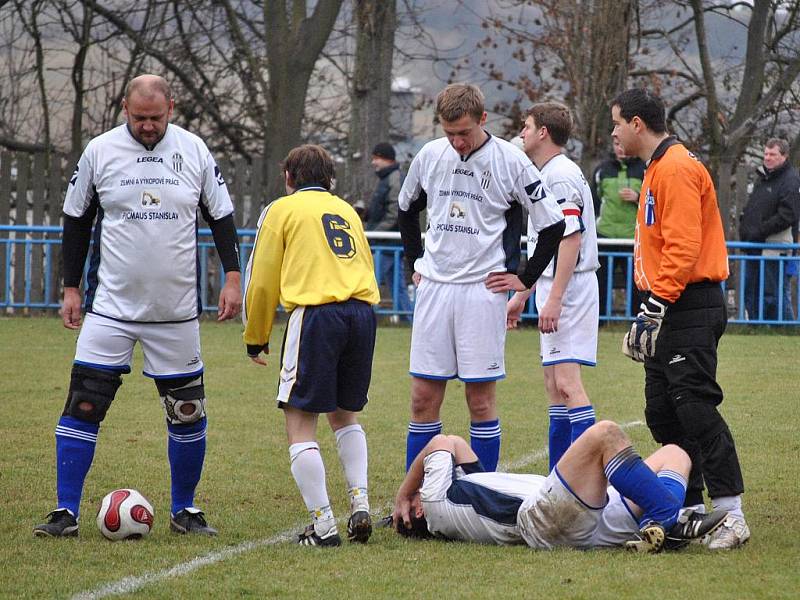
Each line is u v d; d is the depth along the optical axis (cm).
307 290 1928
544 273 2427
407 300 5516
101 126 7338
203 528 2030
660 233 1964
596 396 3584
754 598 1563
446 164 2202
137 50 7231
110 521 1941
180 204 2017
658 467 1881
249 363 4297
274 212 1970
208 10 7156
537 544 1862
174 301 2022
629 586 1620
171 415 2042
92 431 2020
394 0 6391
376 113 6438
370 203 6097
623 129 2003
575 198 2341
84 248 2070
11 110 7356
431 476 1961
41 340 4819
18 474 2453
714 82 6812
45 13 7088
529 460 2670
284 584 1666
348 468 1978
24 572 1730
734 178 6431
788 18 6900
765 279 5175
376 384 3806
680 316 1939
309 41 6144
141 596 1609
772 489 2345
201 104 7350
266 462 2653
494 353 2216
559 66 6862
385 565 1773
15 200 6372
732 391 3631
